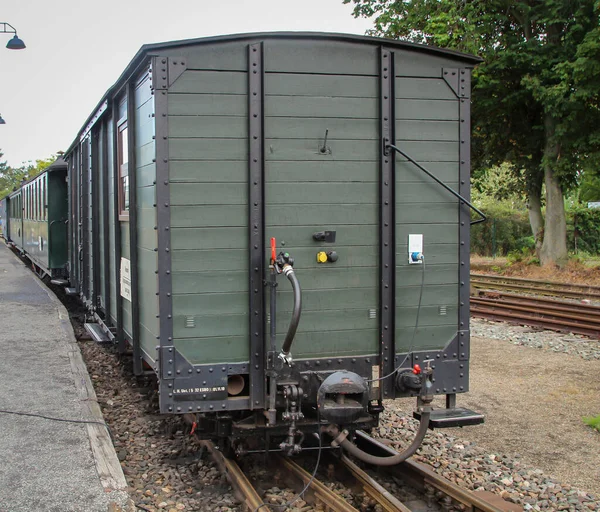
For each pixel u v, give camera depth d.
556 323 11.12
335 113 4.71
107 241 7.79
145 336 5.39
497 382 7.89
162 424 6.11
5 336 9.69
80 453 5.01
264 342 4.62
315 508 4.35
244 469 5.00
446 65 4.94
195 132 4.48
